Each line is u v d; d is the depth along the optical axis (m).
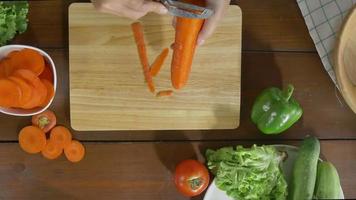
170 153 0.95
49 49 0.94
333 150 0.96
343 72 0.83
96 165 0.95
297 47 0.96
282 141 0.96
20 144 0.93
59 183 0.94
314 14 0.93
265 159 0.89
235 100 0.94
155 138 0.95
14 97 0.84
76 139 0.94
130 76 0.93
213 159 0.91
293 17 0.95
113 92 0.93
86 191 0.94
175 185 0.95
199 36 0.84
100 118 0.94
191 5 0.76
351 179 0.96
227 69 0.94
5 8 0.87
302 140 0.96
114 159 0.95
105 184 0.95
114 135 0.95
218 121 0.94
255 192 0.89
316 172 0.89
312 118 0.96
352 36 0.89
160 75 0.94
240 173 0.89
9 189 0.94
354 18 0.81
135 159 0.95
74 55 0.92
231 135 0.96
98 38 0.93
